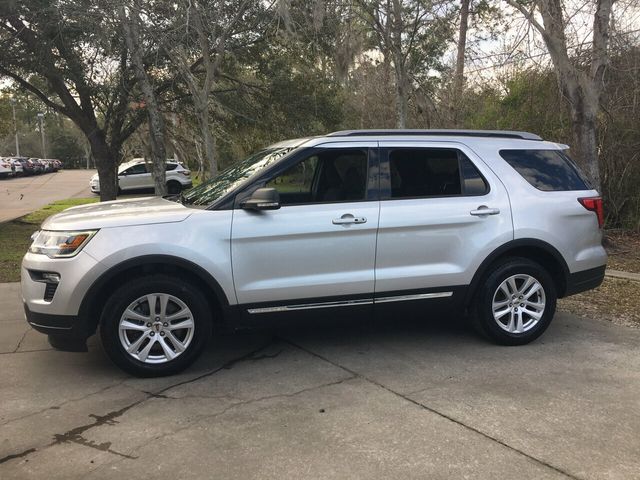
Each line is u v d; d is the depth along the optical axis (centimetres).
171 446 333
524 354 490
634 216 1135
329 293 458
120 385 425
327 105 1518
